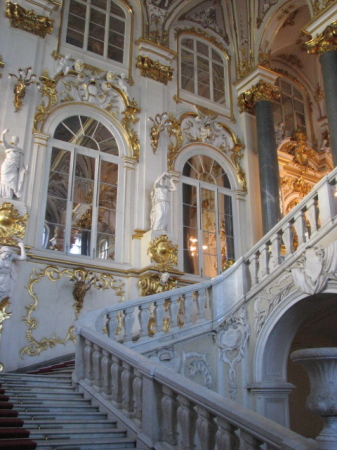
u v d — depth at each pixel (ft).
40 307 30.55
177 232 38.83
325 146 54.29
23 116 33.83
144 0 44.70
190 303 26.35
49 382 20.65
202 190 42.27
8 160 31.35
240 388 25.94
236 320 27.25
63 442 13.85
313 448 9.85
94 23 41.39
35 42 36.47
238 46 50.14
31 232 31.65
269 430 10.80
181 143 41.86
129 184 37.45
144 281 34.09
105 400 17.69
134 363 16.08
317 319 28.32
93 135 37.40
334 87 37.22
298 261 25.00
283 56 57.31
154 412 14.78
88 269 33.14
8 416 15.75
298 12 51.26
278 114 54.60
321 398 10.36
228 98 47.96
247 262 28.19
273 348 25.90
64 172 35.12
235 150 45.39
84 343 20.45
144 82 41.60
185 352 25.29
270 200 42.24
